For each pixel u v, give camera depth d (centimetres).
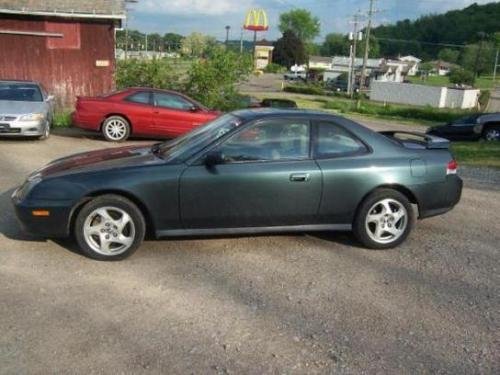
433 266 530
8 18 1706
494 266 537
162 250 544
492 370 350
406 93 7606
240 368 342
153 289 452
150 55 1994
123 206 506
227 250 551
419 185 566
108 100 1321
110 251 511
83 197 501
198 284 465
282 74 12788
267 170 528
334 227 562
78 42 1781
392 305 439
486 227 675
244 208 530
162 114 1335
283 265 516
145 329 386
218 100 1742
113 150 605
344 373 341
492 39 11788
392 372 344
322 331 392
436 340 386
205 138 542
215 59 1747
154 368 338
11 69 1744
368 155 560
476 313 430
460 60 12538
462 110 5856
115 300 430
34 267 490
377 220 564
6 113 1191
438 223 685
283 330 391
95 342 366
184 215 521
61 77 1791
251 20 6022
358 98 6806
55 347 359
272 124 540
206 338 376
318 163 543
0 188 770
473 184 948
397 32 14138
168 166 517
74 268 491
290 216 543
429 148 588
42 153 1096
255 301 436
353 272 506
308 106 5347
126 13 1780
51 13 1706
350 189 549
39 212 500
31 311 407
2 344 360
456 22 13162
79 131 1477
